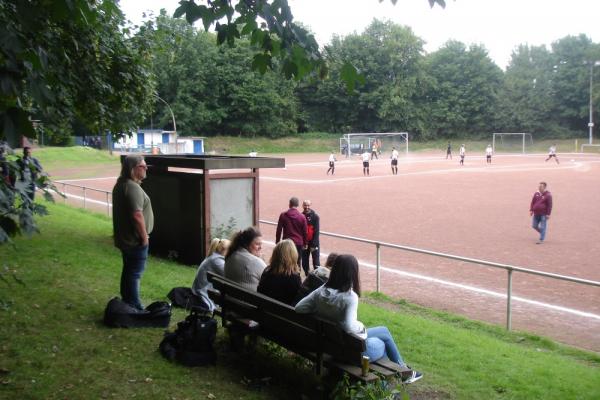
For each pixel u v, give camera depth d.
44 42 6.39
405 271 13.21
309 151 91.31
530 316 9.89
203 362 5.70
